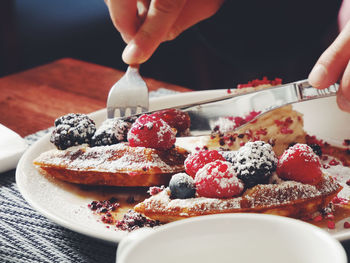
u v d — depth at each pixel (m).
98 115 0.44
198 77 0.85
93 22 1.32
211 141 0.42
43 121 0.47
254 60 0.68
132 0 0.41
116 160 0.36
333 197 0.33
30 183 0.36
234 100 0.38
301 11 0.63
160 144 0.37
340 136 0.43
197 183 0.32
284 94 0.37
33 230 0.33
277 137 0.42
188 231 0.22
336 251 0.20
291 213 0.32
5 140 0.40
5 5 1.02
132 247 0.21
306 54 0.70
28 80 0.55
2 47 1.04
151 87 0.53
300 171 0.33
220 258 0.22
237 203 0.32
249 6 0.64
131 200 0.35
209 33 0.68
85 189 0.36
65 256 0.30
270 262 0.22
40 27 1.30
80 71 0.57
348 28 0.35
